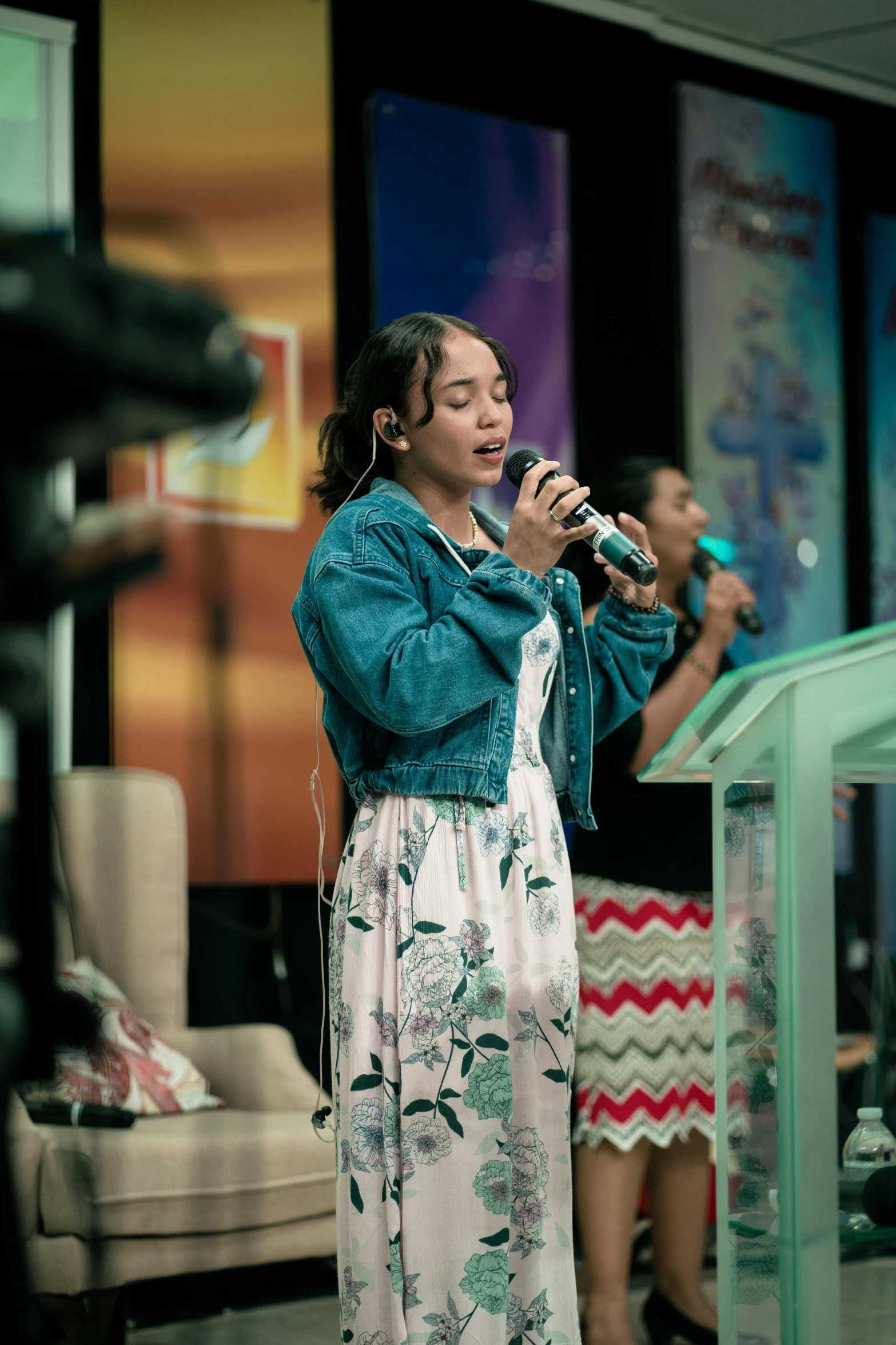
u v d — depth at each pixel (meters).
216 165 4.83
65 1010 1.03
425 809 2.24
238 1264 3.41
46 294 0.83
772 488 6.14
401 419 2.39
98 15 4.66
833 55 6.29
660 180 5.93
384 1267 2.15
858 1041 5.52
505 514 5.36
